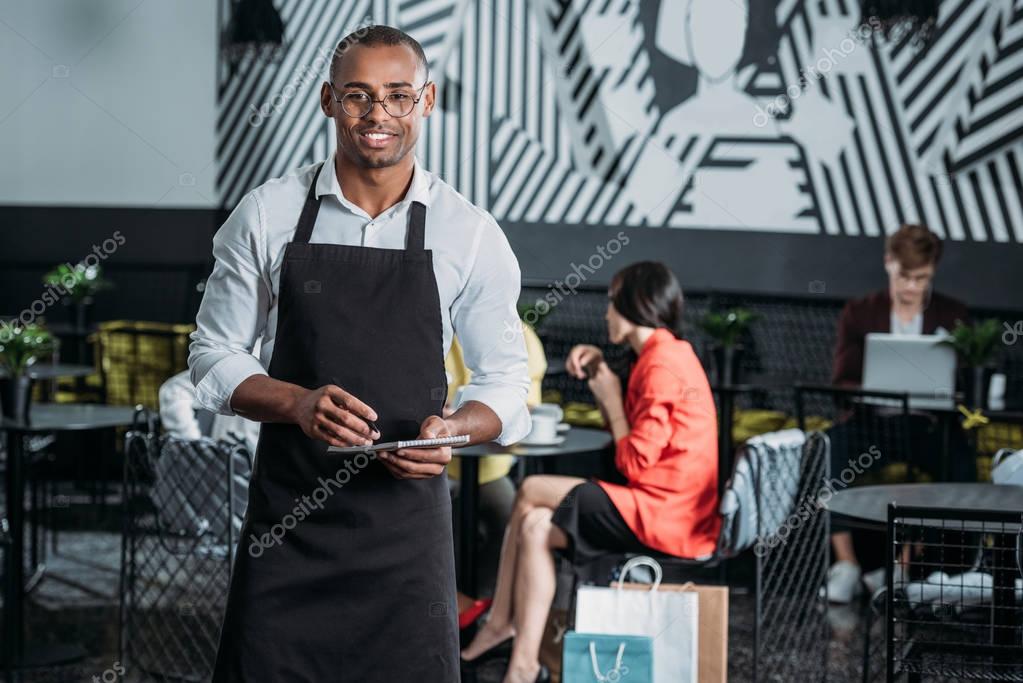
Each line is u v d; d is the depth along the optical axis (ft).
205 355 7.48
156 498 12.94
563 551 13.07
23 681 13.70
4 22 30.50
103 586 17.65
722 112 25.89
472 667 13.05
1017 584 11.25
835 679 13.94
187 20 30.14
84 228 30.60
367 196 7.47
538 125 27.78
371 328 7.35
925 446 18.54
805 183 25.20
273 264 7.45
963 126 23.86
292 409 7.09
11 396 14.97
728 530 12.75
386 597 7.41
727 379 19.47
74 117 30.55
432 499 7.53
